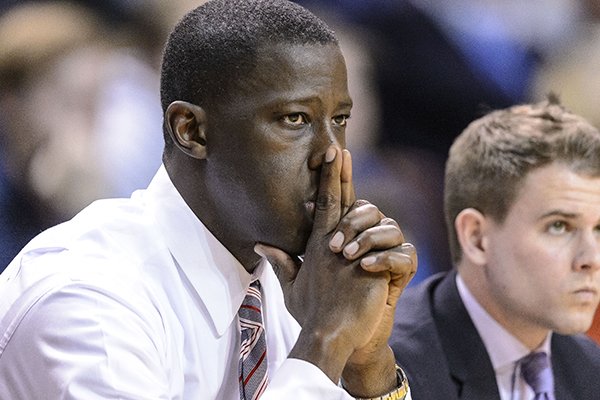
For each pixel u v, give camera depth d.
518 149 7.47
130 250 5.54
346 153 5.27
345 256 5.21
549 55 14.69
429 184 13.42
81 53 11.31
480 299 7.67
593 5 15.02
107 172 11.16
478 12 14.36
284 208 5.29
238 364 5.68
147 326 5.25
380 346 5.62
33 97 11.05
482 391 7.46
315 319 5.18
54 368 5.07
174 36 5.56
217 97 5.32
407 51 13.70
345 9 13.55
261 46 5.24
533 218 7.40
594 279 7.37
